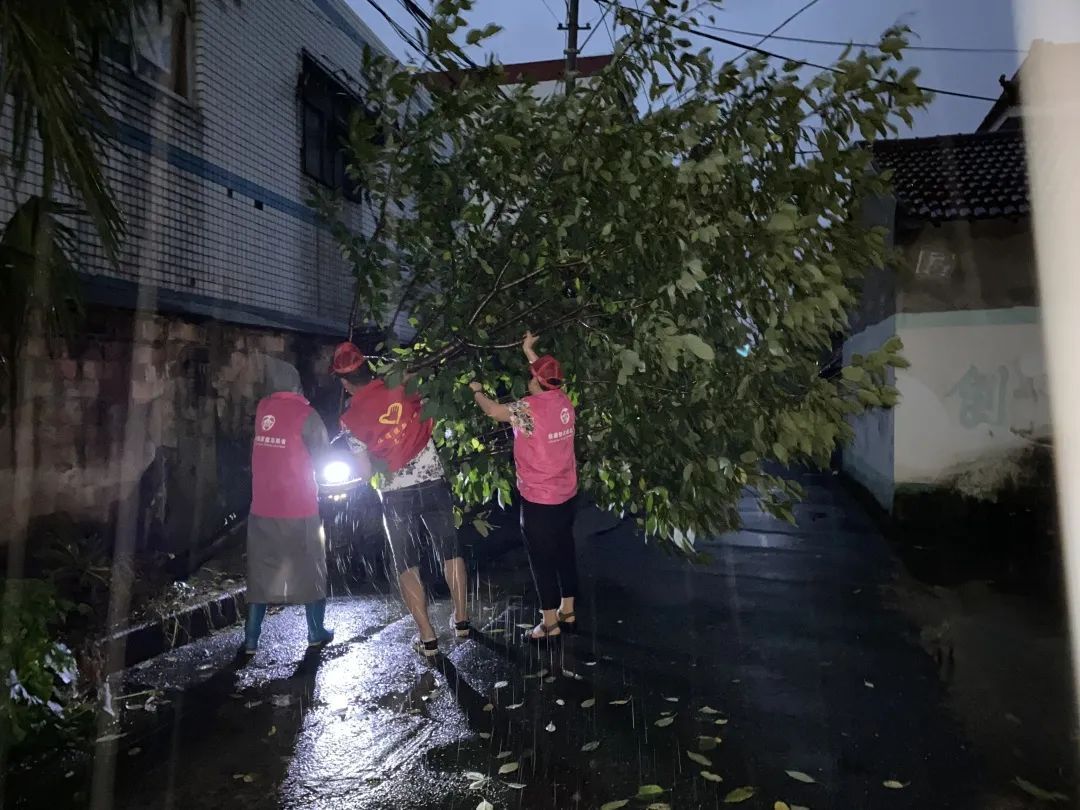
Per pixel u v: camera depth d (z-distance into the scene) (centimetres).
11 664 351
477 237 489
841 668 473
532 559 505
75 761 361
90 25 425
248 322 801
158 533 654
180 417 694
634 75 465
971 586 662
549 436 481
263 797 332
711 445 457
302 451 484
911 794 332
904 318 892
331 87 1034
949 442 885
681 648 509
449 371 488
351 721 402
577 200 449
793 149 421
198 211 768
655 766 356
